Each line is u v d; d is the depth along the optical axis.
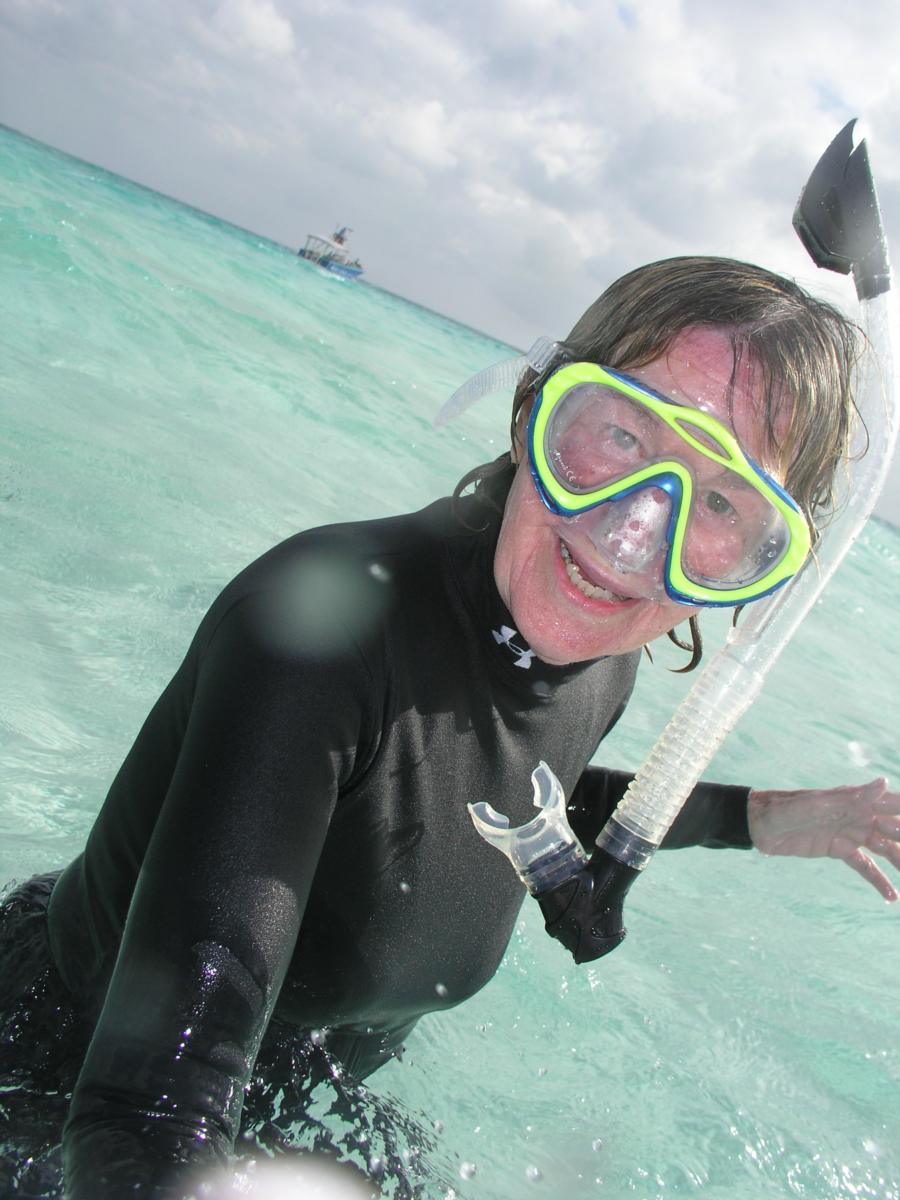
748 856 3.44
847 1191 1.97
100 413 5.02
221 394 6.51
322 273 43.59
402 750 1.19
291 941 1.05
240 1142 1.36
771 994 2.60
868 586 10.90
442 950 1.34
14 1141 1.26
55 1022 1.38
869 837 1.70
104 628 3.07
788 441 1.18
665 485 1.13
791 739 4.62
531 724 1.32
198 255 15.29
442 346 22.03
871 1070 2.39
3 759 2.33
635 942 2.66
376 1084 1.75
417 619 1.20
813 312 1.20
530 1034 2.16
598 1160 1.83
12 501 3.61
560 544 1.20
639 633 1.26
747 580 1.17
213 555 3.83
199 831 1.03
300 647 1.10
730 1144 1.99
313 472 5.58
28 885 1.62
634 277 1.24
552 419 1.16
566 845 1.18
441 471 6.95
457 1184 1.57
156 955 1.00
